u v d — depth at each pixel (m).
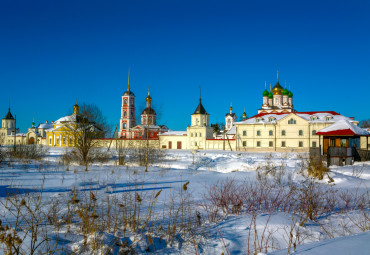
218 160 35.09
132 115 105.19
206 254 6.69
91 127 32.75
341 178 17.84
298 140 74.50
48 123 129.12
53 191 13.59
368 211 10.04
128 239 7.25
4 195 12.30
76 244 6.82
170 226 8.27
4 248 6.46
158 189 14.88
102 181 17.83
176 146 89.25
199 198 12.48
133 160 34.31
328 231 8.16
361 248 4.90
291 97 109.38
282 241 7.31
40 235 7.43
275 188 14.95
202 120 89.12
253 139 77.75
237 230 7.96
